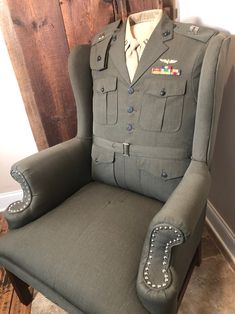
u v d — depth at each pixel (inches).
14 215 34.5
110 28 39.8
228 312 38.2
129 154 36.6
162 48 32.9
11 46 46.6
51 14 44.4
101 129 39.6
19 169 35.4
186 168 33.4
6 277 48.2
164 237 24.0
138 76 34.4
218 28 36.1
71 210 36.0
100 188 40.9
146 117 34.4
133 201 36.7
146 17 37.4
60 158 39.4
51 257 29.6
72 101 51.9
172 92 32.1
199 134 31.0
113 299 24.8
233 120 38.1
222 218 47.1
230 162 41.1
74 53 40.4
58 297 28.3
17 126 56.8
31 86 50.0
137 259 28.0
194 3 40.8
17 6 43.5
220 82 29.0
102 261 28.0
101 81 38.5
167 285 23.5
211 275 43.4
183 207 24.3
